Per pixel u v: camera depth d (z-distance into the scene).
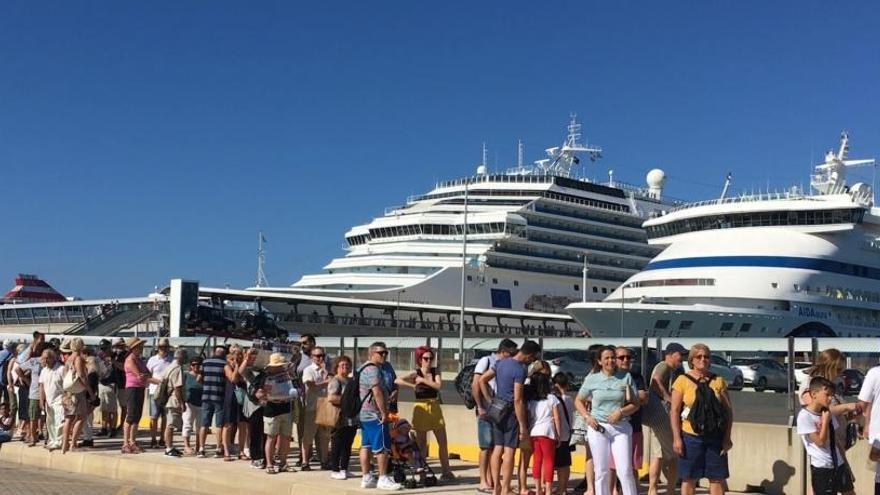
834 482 8.96
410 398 22.81
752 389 23.47
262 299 67.06
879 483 8.60
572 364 20.42
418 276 79.56
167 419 15.91
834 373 9.41
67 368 16.06
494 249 81.88
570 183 90.38
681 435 9.38
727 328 58.34
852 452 11.95
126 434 16.11
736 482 12.98
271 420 13.54
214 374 15.41
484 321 80.06
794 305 58.56
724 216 63.97
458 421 16.94
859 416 9.35
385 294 76.56
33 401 17.12
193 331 48.50
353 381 12.53
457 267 79.81
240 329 50.66
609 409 10.02
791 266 59.19
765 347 17.67
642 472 13.29
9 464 16.27
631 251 91.75
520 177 89.00
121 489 13.27
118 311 73.31
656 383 11.16
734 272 59.31
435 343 23.36
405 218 84.94
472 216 82.88
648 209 95.88
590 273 87.75
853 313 61.69
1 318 85.94
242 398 14.62
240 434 15.42
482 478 11.98
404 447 12.59
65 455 15.79
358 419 12.70
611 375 10.17
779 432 12.63
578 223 88.12
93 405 16.73
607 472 10.00
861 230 63.06
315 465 14.68
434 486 12.59
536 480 11.33
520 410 11.09
